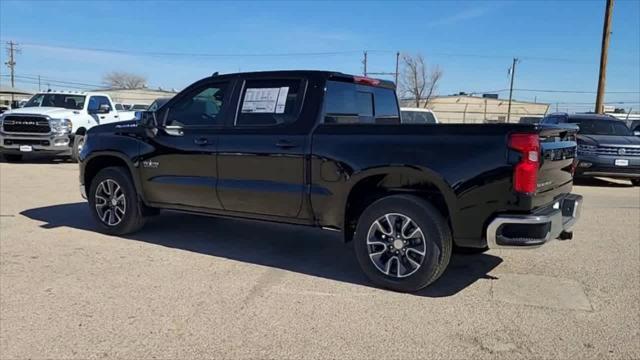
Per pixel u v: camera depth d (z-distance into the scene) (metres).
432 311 4.36
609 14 22.08
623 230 7.45
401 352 3.65
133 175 6.46
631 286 5.04
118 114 18.02
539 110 81.94
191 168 5.97
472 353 3.64
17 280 5.00
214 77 5.97
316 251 6.20
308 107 5.26
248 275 5.26
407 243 4.75
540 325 4.11
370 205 4.89
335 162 4.98
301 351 3.66
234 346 3.72
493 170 4.35
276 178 5.36
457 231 4.54
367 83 5.96
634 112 59.25
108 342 3.76
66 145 15.39
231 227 7.34
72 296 4.61
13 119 15.09
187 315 4.23
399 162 4.68
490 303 4.55
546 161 4.47
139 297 4.61
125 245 6.31
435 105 73.69
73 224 7.36
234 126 5.70
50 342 3.75
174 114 6.25
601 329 4.04
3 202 9.02
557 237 4.85
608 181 13.97
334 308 4.41
